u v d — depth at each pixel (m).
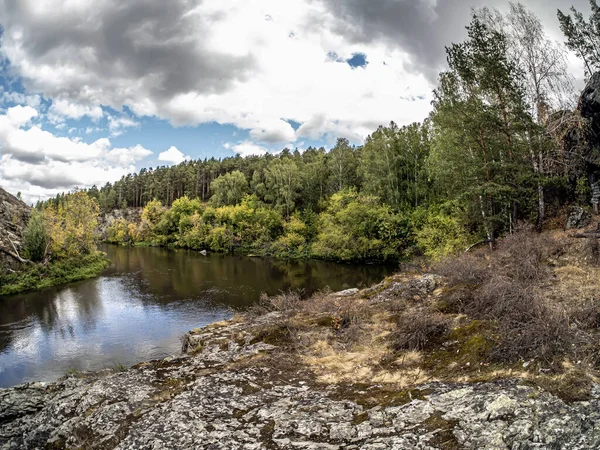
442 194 39.22
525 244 15.28
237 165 119.50
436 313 11.80
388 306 14.34
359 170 58.22
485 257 18.34
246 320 16.20
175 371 10.49
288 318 14.70
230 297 29.19
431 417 6.20
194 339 14.15
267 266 46.84
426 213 41.09
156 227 96.00
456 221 27.16
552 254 14.77
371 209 45.56
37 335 22.06
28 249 41.62
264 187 82.25
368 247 44.22
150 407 8.38
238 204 80.12
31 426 8.82
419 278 16.47
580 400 5.70
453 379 7.79
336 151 66.81
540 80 22.06
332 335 12.44
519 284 10.90
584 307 9.03
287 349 11.55
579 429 5.08
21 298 31.84
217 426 6.99
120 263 52.78
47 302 30.16
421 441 5.56
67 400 9.34
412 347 10.20
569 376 6.41
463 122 22.94
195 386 9.05
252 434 6.58
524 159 22.61
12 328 23.59
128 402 8.62
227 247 69.56
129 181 149.88
